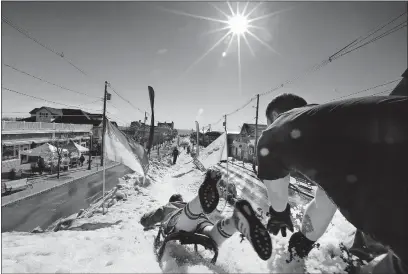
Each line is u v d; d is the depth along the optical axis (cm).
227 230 194
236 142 4797
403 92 141
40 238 354
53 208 1372
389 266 116
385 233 94
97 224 577
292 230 170
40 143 2961
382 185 93
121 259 221
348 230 216
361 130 99
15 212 1290
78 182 2164
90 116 5584
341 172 105
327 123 110
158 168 2545
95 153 4341
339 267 169
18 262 223
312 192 1471
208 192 191
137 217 667
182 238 208
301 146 121
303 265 175
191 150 5534
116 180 2298
